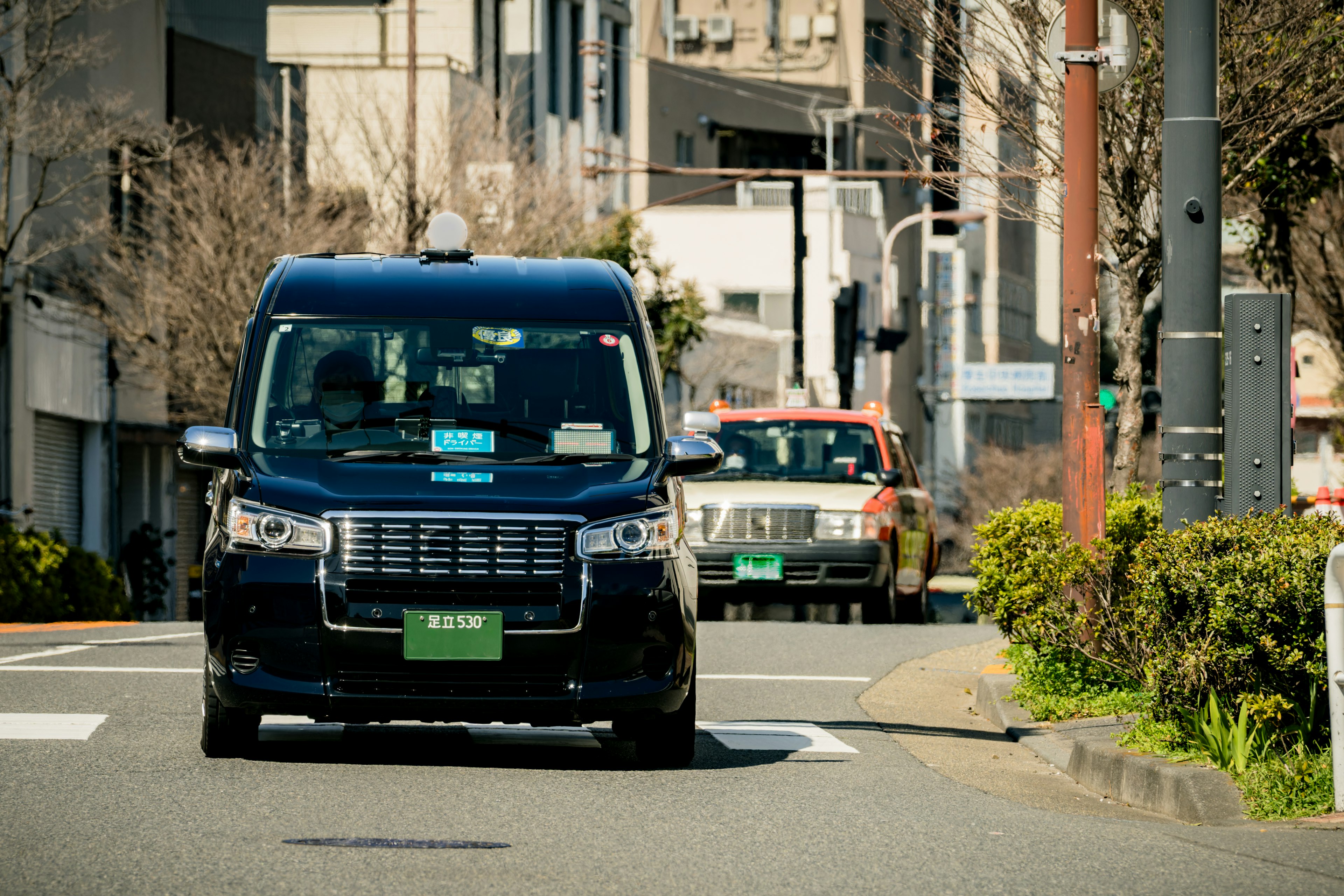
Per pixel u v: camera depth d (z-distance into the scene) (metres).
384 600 16.86
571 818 14.75
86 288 61.22
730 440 38.56
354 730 20.34
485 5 98.50
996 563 24.11
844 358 77.19
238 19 96.06
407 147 70.50
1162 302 21.39
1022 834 14.64
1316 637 16.58
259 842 13.31
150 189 65.75
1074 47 23.09
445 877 12.29
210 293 60.84
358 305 18.91
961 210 120.75
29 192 57.69
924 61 32.88
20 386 55.09
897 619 40.09
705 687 25.94
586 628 17.03
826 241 120.75
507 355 18.72
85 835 13.45
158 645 29.72
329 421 18.12
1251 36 29.88
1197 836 14.64
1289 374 20.78
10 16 54.22
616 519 17.30
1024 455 120.62
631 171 67.12
